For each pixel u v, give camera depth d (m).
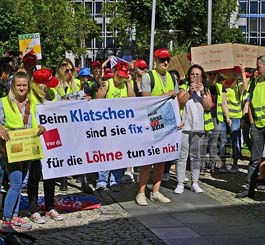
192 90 9.23
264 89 8.77
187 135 9.37
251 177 9.06
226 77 11.38
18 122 7.18
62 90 9.27
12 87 7.22
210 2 12.70
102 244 6.72
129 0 18.00
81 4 49.22
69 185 10.23
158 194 8.87
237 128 11.37
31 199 7.84
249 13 49.44
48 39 37.69
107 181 9.76
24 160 7.06
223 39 26.50
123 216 8.04
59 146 7.70
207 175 11.16
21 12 34.91
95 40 51.56
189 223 7.64
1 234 6.62
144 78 8.65
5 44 29.25
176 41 19.80
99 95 9.48
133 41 36.06
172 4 17.62
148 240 6.88
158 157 8.45
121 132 8.16
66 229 7.40
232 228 7.39
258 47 11.10
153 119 8.40
